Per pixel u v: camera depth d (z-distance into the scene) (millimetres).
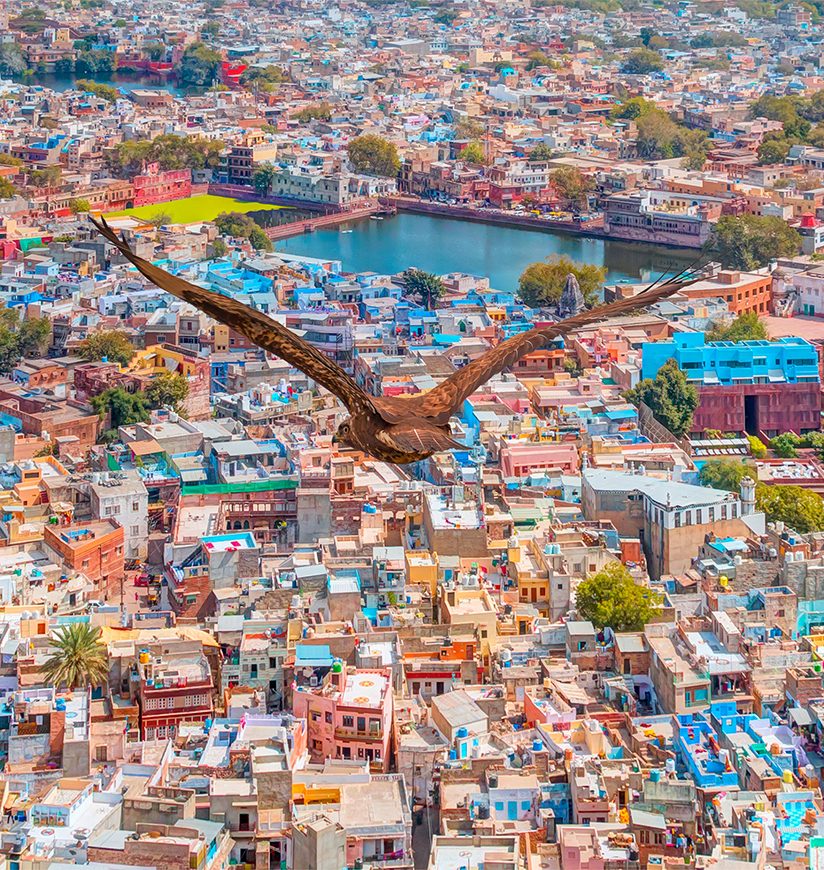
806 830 166000
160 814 167625
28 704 191500
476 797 178250
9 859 157750
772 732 192750
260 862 167875
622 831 169000
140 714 199750
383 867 167125
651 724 197875
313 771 183125
